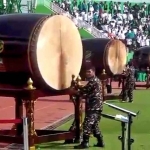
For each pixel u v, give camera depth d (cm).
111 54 3997
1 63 1678
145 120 2702
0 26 1702
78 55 1862
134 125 2500
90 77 1850
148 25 9575
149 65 6084
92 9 9225
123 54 4219
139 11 9950
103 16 9231
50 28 1695
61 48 1752
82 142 1856
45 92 1700
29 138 1619
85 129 1844
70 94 1858
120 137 1438
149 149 1881
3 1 6400
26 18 1712
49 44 1689
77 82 1838
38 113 3020
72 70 1819
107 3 9744
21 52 1636
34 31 1644
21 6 6919
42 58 1653
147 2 10438
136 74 6306
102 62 3916
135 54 6241
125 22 9438
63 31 1762
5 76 1698
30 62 1628
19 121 1508
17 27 1678
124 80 3981
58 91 1750
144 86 5488
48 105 3534
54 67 1712
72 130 1922
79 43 1870
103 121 2620
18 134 1897
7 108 3312
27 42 1634
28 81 1609
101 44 3978
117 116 1312
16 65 1653
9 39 1658
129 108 3381
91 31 8081
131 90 3888
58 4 8756
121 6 9906
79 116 1938
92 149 1842
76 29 1850
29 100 1619
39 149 1817
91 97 1839
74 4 9138
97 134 1878
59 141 1983
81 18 8788
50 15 1711
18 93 1628
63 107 3409
